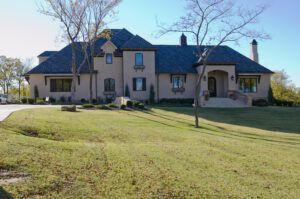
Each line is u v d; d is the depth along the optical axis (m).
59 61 39.69
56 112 22.28
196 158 10.71
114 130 15.80
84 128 15.44
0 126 13.02
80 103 36.25
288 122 24.84
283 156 12.05
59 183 7.39
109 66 39.88
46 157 8.99
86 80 39.41
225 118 26.11
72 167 8.52
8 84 65.94
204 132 17.83
